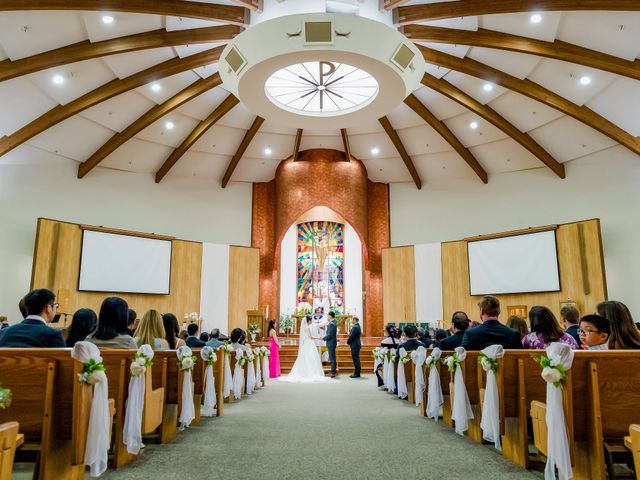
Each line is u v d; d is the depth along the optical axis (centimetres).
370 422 504
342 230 1817
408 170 1630
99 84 1076
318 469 329
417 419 522
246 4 865
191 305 1461
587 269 1206
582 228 1231
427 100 1292
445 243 1527
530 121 1261
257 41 783
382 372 848
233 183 1667
